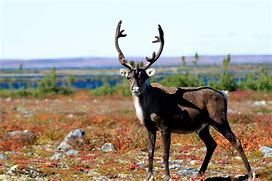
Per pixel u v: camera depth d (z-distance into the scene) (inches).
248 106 5024.6
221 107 1643.7
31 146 2652.6
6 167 2005.4
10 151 2498.8
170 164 2032.5
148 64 1610.5
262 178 1679.4
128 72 1588.3
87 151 2431.1
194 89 1654.8
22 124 3528.5
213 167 1918.1
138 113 1624.0
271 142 2325.3
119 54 1624.0
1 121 3799.2
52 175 1855.3
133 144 2455.7
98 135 2704.2
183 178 1765.5
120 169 1926.7
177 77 7249.0
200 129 1659.7
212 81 7362.2
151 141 1649.9
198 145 2465.6
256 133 2549.2
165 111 1616.6
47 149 2544.3
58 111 4906.5
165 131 1626.5
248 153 2191.2
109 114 4269.2
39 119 3932.1
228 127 1641.2
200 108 1631.4
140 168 1942.7
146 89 1606.8
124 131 2871.6
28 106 5851.4
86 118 3710.6
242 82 7396.7
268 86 7209.6
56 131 3006.9
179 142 2561.5
